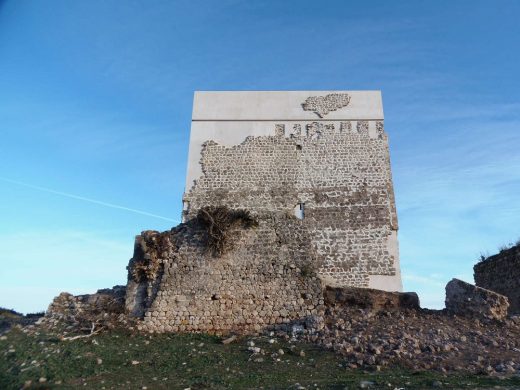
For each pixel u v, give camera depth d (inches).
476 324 668.1
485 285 918.4
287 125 1084.5
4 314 764.0
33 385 437.7
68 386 437.4
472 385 429.4
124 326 674.8
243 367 522.0
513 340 605.0
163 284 711.7
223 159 1053.8
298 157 1053.2
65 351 546.9
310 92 1114.1
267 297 704.4
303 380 468.4
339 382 452.4
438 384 430.0
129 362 526.6
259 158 1051.9
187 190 1032.2
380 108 1100.5
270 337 653.9
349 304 730.2
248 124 1086.4
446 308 733.9
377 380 454.9
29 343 574.9
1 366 492.7
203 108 1103.6
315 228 986.1
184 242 743.1
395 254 959.6
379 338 597.9
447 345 572.1
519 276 798.5
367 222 987.9
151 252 737.6
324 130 1078.4
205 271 719.7
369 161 1047.6
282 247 738.2
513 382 441.1
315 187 1025.5
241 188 1028.5
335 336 623.8
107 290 797.2
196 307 697.0
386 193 1015.6
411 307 738.8
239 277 716.7
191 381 463.2
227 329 683.4
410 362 525.7
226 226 745.6
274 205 1008.9
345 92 1113.4
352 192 1018.1
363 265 952.3
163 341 627.8
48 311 717.9
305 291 709.3
